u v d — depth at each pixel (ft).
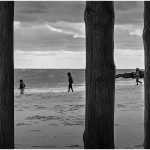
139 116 36.27
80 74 334.65
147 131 15.88
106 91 13.56
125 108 43.60
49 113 41.37
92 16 13.52
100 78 13.50
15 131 28.63
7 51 14.38
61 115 39.17
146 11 15.81
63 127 30.55
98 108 13.56
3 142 14.49
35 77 250.78
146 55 15.83
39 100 61.00
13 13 14.64
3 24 14.29
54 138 25.41
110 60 13.62
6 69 14.42
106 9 13.51
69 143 23.52
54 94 74.84
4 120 14.49
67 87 125.39
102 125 13.58
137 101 52.70
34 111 43.91
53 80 206.49
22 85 78.07
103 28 13.47
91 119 13.66
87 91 13.75
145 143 15.99
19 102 57.52
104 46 13.48
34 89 115.55
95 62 13.52
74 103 54.60
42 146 22.00
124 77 194.29
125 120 33.30
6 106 14.49
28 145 22.50
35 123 33.12
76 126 31.24
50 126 31.17
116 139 23.89
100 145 13.62
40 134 27.12
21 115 39.63
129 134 25.91
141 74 143.95
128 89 77.87
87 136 13.80
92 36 13.55
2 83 14.40
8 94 14.49
